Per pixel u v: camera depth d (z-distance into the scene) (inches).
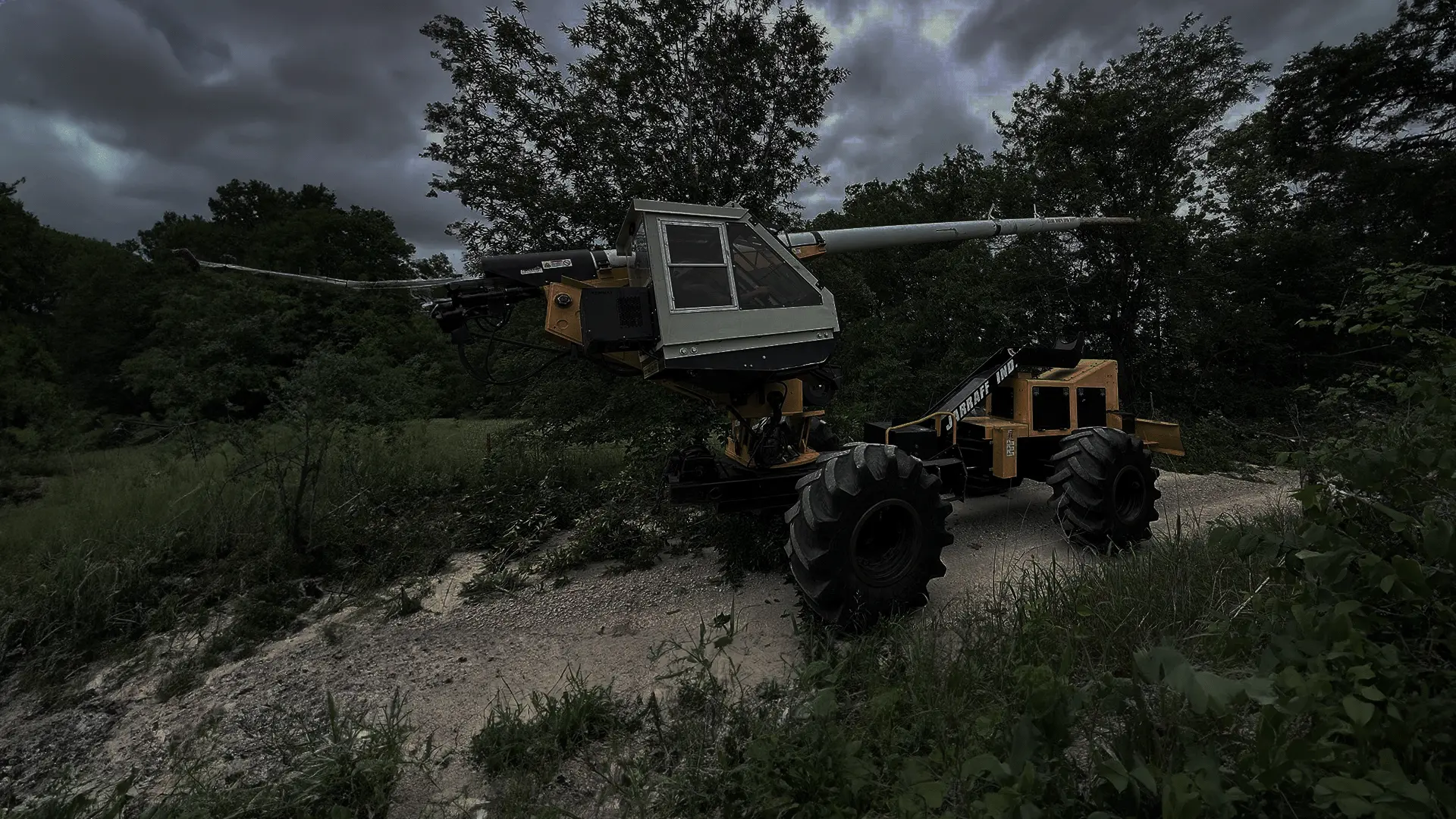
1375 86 509.4
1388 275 115.6
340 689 137.5
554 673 137.4
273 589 187.0
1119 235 451.8
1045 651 107.9
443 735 117.7
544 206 286.2
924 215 621.0
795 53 323.0
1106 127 451.2
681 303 146.9
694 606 165.3
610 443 303.0
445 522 240.8
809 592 136.8
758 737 93.4
